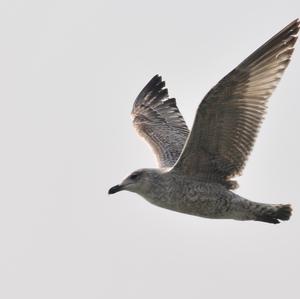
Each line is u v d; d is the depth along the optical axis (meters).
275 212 15.14
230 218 15.42
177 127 18.67
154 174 15.43
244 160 14.82
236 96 14.20
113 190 15.48
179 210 15.48
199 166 15.07
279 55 14.16
